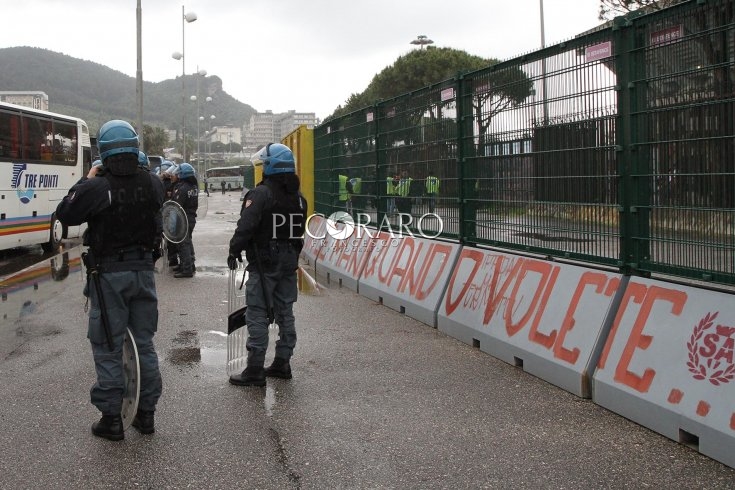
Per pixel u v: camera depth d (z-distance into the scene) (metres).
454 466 3.93
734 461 3.79
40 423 4.61
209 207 39.94
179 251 11.52
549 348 5.48
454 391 5.29
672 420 4.21
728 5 4.21
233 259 5.39
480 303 6.71
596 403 4.92
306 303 9.11
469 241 7.49
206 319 8.11
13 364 6.10
